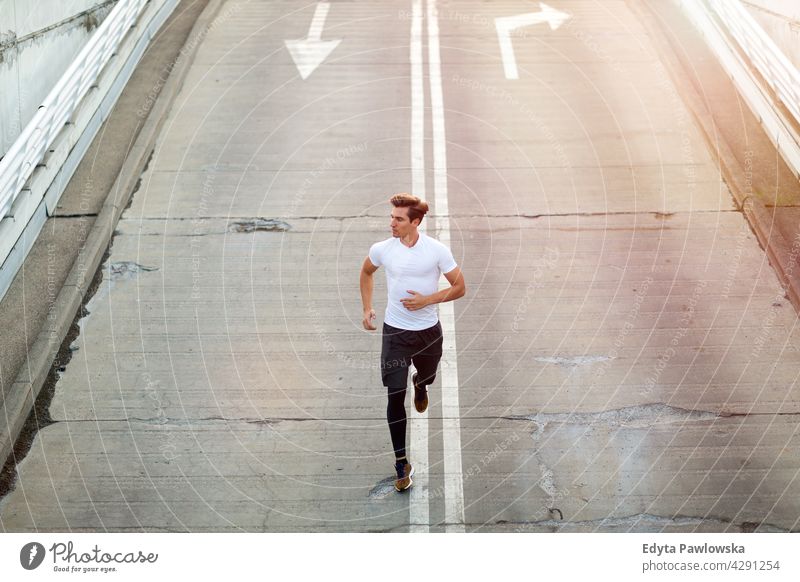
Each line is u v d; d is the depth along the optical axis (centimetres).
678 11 1195
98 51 888
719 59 1038
